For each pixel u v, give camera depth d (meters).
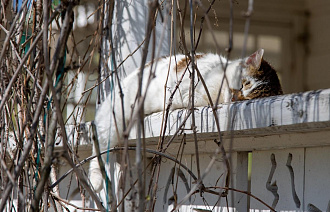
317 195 2.58
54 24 4.12
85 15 5.11
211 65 4.45
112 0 2.47
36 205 2.18
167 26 4.01
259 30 7.21
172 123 3.15
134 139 3.48
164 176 3.64
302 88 7.48
